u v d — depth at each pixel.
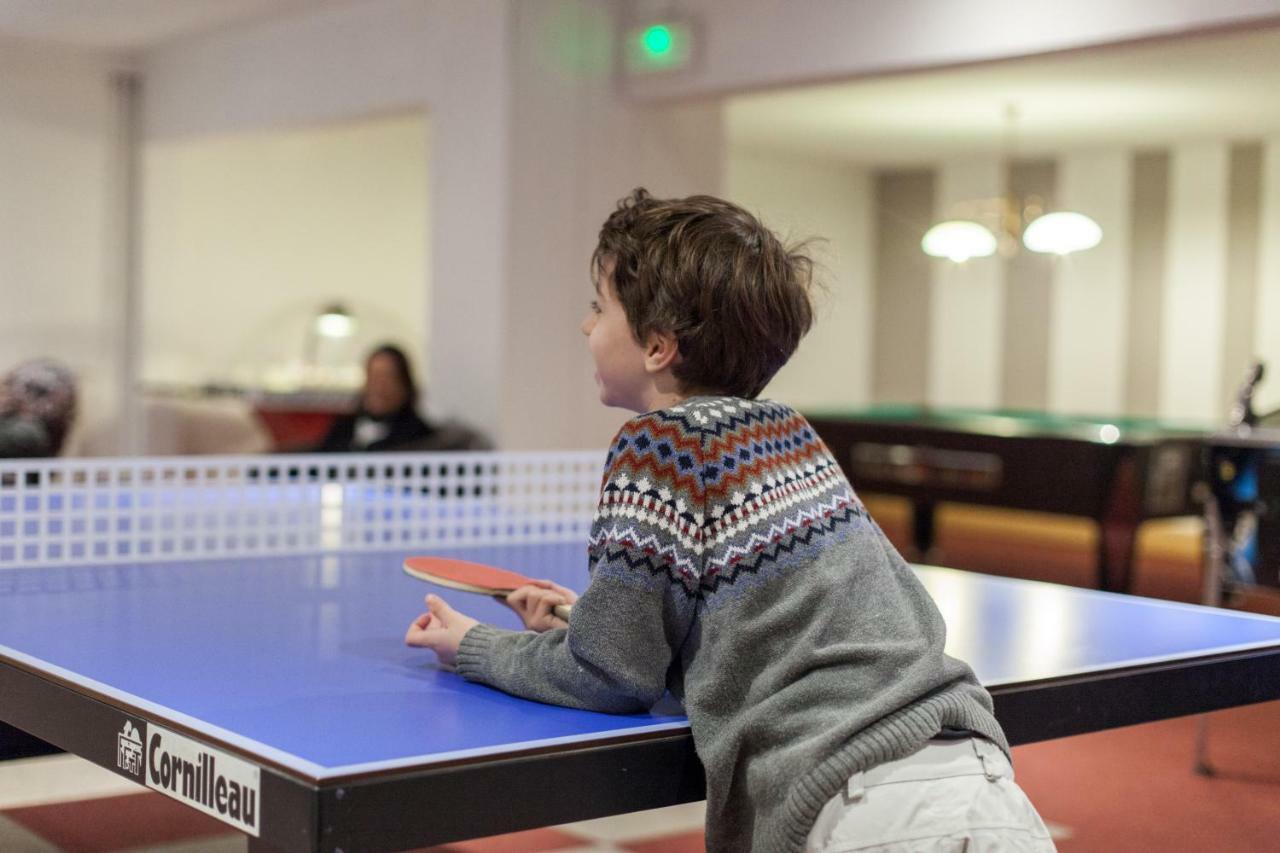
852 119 7.91
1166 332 8.86
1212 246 8.64
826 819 1.07
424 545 2.30
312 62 6.14
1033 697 1.33
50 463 1.95
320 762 0.98
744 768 1.12
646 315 1.24
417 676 1.31
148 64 7.21
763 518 1.17
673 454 1.17
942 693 1.14
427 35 5.50
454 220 5.35
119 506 2.35
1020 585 2.08
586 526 2.52
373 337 8.70
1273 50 5.94
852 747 1.07
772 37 4.82
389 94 5.71
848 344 10.11
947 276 9.84
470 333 5.28
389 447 5.16
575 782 1.08
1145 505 5.79
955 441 6.31
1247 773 3.30
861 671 1.12
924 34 4.40
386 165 8.77
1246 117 7.64
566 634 1.21
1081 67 6.36
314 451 5.45
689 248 1.23
